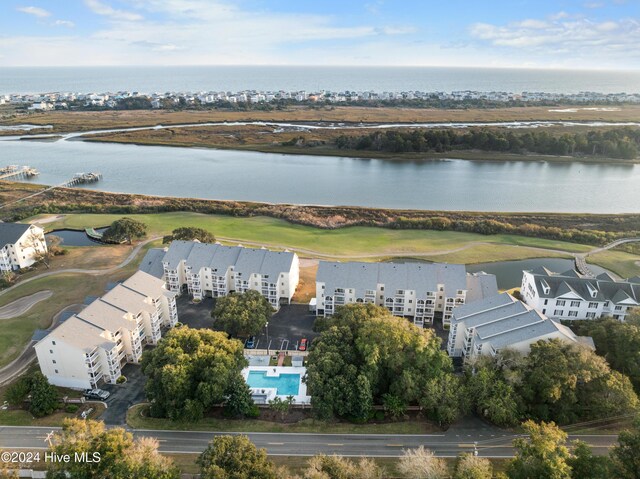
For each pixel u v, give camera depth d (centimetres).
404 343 9931
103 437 7531
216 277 14175
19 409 9875
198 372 9619
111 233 18525
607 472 7081
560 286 12825
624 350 10081
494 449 8788
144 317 12050
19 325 12988
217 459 7244
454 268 13425
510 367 9719
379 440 9038
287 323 13225
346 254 18000
